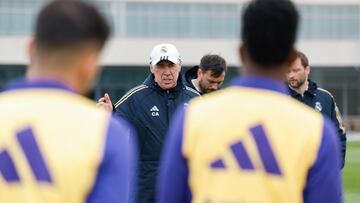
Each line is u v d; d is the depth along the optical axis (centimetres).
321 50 19350
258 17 1084
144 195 2439
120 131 971
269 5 1088
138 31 18825
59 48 955
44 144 939
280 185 1045
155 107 2456
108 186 938
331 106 2777
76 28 953
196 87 2784
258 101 1077
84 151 935
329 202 1063
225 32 18950
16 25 18525
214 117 1078
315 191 1060
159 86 2466
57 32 949
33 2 18538
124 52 18788
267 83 1090
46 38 952
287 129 1061
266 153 1051
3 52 18438
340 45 19362
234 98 1088
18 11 18500
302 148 1055
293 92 2734
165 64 2442
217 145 1063
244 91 1091
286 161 1051
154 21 18838
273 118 1065
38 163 934
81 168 929
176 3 18862
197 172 1070
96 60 995
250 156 1052
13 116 958
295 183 1052
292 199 1048
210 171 1061
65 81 970
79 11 962
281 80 1109
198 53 18888
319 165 1061
